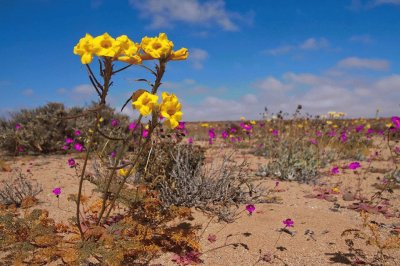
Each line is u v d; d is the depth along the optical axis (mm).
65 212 583
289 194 740
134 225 442
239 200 649
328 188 800
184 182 624
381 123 2379
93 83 305
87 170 877
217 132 1998
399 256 447
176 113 330
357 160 1199
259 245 473
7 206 625
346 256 446
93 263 412
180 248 462
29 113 1488
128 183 645
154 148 629
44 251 357
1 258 423
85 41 297
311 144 1235
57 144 1288
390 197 733
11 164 1052
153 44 320
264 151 1222
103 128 1227
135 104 314
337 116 1500
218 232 514
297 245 473
